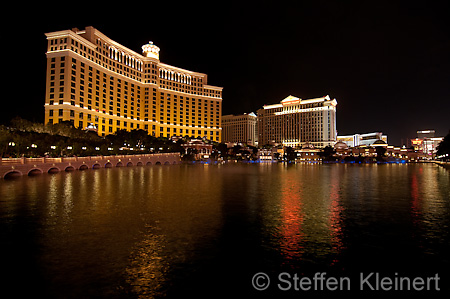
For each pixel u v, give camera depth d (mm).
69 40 122000
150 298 8742
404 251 12719
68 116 120812
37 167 54625
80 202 24094
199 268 10844
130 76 167625
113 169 74500
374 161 191250
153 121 180000
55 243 13500
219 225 16812
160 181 42781
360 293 9188
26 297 8766
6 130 58312
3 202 24016
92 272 10461
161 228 16094
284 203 24203
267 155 196500
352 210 21344
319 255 12211
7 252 12375
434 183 42250
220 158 165500
